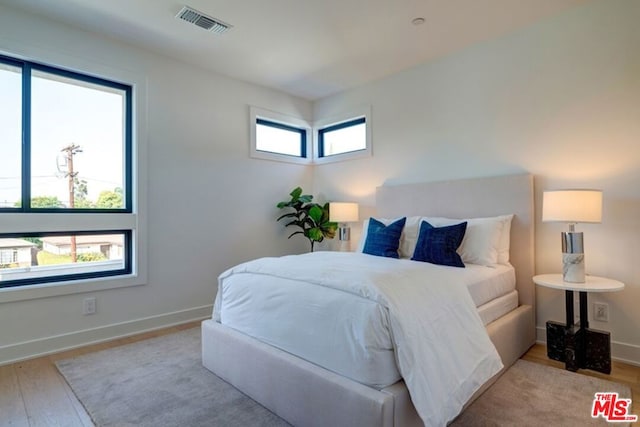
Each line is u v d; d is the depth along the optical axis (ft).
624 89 8.18
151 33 9.80
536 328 9.41
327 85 13.88
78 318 9.37
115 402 6.43
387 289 5.29
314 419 5.29
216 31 9.73
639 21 8.00
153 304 10.78
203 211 12.05
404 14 8.99
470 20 9.33
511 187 9.68
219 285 7.99
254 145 13.58
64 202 9.45
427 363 4.82
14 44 8.49
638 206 8.00
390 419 4.51
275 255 14.28
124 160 10.53
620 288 7.26
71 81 9.66
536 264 9.46
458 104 11.10
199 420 5.86
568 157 8.99
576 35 8.86
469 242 9.28
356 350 4.95
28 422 5.84
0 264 8.53
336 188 14.88
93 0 8.25
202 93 12.10
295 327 5.86
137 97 10.52
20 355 8.45
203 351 7.84
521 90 9.79
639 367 7.78
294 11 8.80
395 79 12.78
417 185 11.78
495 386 6.88
